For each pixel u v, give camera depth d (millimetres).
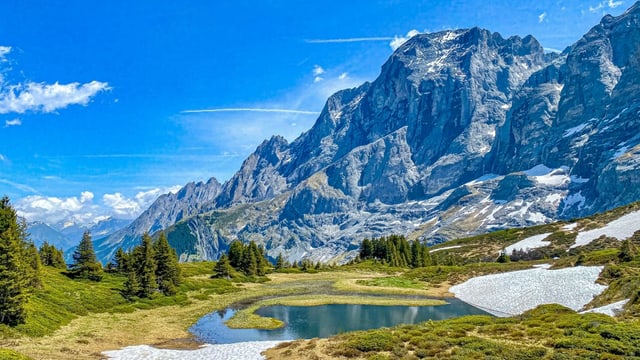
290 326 65938
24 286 52656
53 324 53844
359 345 38656
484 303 85250
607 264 84812
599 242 141625
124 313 69250
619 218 165875
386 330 45688
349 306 86375
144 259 84188
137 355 44625
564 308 50344
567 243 156125
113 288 85562
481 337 38969
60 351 43281
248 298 97625
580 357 29109
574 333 34844
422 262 182625
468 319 48250
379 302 90562
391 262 180125
